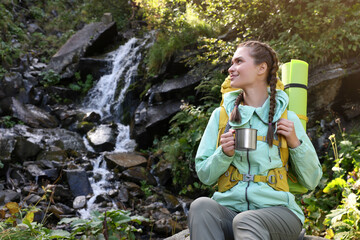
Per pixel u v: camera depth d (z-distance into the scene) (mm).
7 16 11344
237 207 1966
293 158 1981
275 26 6867
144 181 6691
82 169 6656
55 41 11719
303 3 6645
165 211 5934
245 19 7168
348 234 3152
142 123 7789
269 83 2141
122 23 13203
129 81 9219
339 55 6270
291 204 1964
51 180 6422
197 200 1915
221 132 2092
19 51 10094
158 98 7855
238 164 1985
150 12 9258
